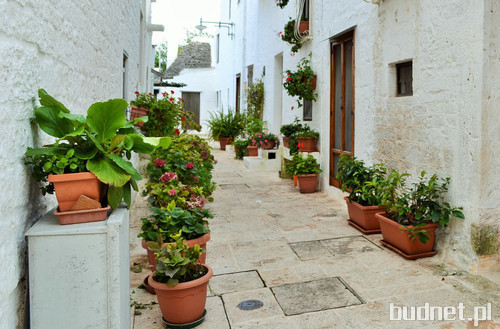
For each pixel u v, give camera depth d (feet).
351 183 14.35
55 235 5.17
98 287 5.29
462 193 10.28
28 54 5.67
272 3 30.17
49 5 6.75
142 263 10.90
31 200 5.92
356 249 12.01
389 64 13.66
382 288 9.33
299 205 17.95
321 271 10.40
